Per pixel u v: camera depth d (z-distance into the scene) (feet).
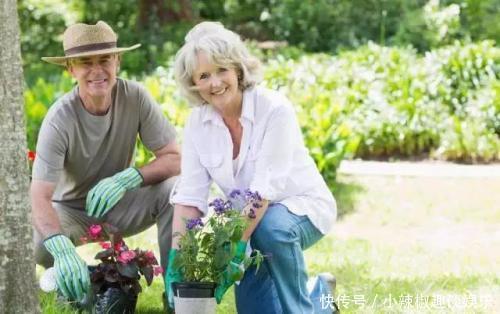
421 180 38.14
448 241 30.68
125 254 19.89
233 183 19.13
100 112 20.99
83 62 20.27
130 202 22.20
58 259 19.69
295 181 19.17
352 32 67.26
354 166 40.78
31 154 24.81
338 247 29.53
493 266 27.30
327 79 47.85
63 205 22.35
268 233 18.44
